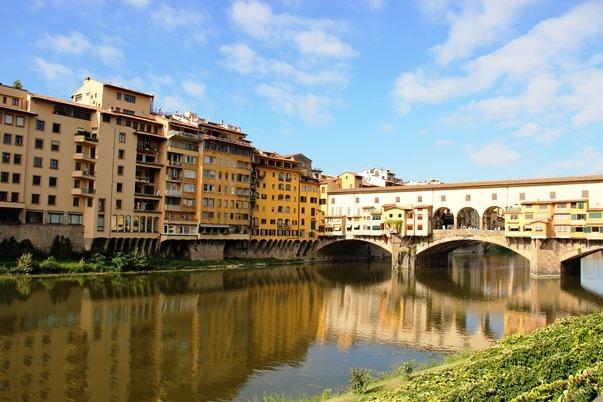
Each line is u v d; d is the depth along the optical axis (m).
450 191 115.19
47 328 48.94
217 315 58.16
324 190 138.00
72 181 88.06
